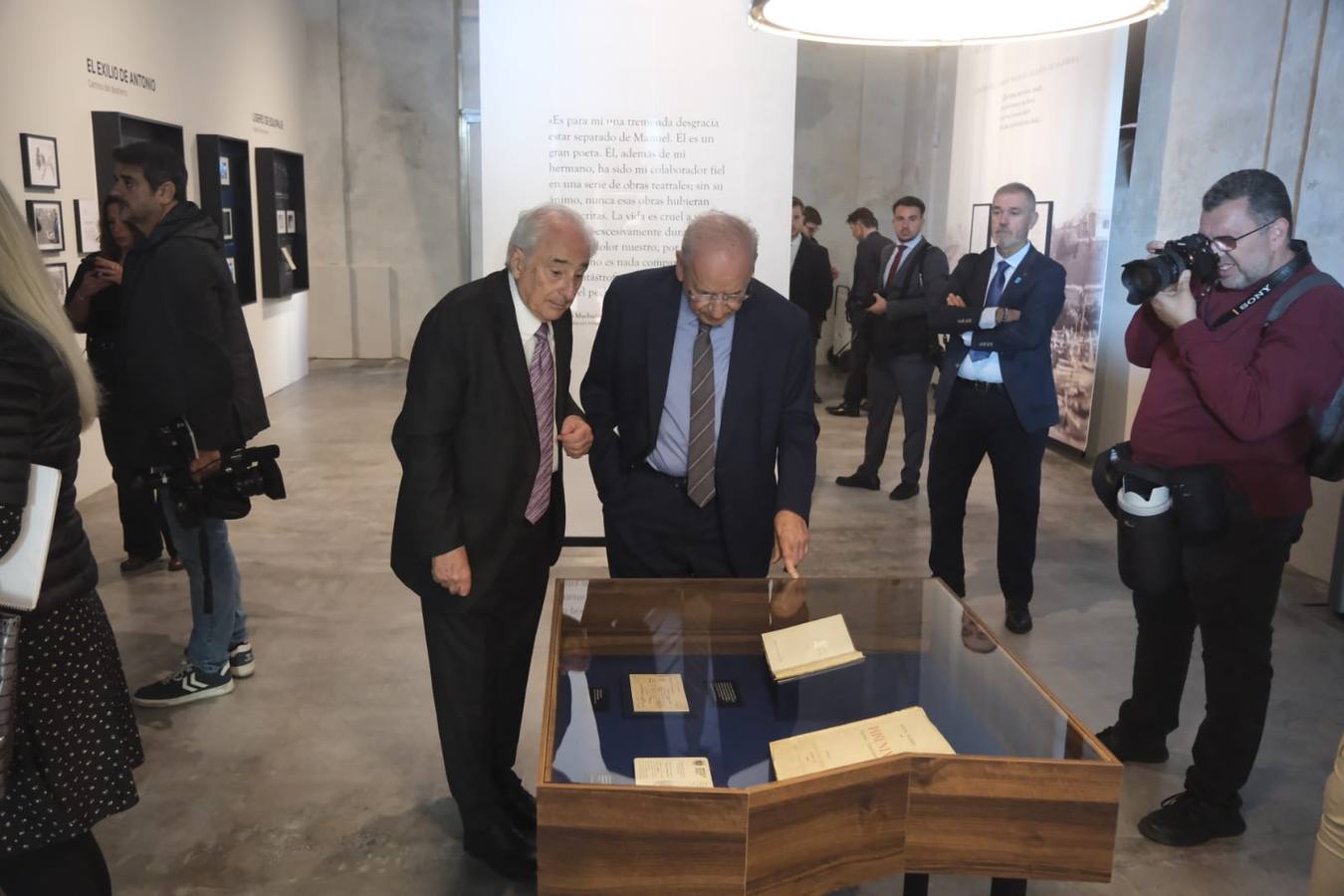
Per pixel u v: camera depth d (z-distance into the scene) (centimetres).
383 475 625
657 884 154
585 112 434
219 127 786
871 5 177
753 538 253
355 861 249
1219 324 238
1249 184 229
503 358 210
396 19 1037
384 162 1064
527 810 254
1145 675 289
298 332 973
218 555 325
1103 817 160
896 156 1105
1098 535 525
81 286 368
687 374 247
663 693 187
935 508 410
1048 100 680
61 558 164
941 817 162
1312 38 456
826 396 968
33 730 162
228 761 295
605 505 261
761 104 436
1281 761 302
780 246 446
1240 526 241
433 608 223
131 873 242
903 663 202
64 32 554
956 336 393
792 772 158
